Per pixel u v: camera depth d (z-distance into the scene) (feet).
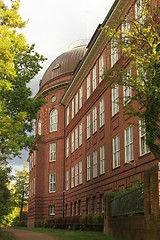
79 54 193.57
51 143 190.19
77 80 154.51
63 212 175.11
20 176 231.71
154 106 51.93
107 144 110.11
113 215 72.79
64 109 187.73
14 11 60.03
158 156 51.65
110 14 99.35
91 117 131.85
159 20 62.34
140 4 65.36
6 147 62.64
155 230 45.39
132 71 81.46
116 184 99.71
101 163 116.67
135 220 54.65
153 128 51.88
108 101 110.52
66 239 74.95
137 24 56.24
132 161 87.97
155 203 45.78
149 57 50.31
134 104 83.35
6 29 57.77
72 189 159.43
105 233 80.18
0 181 75.36
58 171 182.19
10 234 90.63
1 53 57.36
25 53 77.51
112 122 106.11
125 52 54.13
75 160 156.97
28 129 79.10
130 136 90.84
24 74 76.59
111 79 57.31
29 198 209.77
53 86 191.31
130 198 58.59
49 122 193.98
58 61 197.67
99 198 116.26
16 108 75.97
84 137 141.49
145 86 51.01
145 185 49.70
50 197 183.42
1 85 59.88
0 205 78.02
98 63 123.95
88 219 107.86
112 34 55.31
